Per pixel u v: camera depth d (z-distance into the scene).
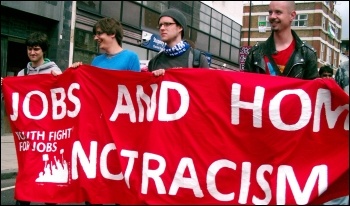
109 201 3.93
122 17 16.70
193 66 4.21
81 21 14.88
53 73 4.34
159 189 3.72
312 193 3.59
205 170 3.69
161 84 3.89
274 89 3.73
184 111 3.79
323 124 3.70
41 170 4.24
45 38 4.73
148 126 3.90
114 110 4.05
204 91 3.78
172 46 4.27
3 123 12.24
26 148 4.36
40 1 12.98
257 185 3.65
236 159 3.68
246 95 3.72
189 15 20.77
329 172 3.62
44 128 4.32
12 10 12.37
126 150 3.93
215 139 3.71
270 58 3.92
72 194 4.08
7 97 4.48
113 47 4.34
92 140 4.05
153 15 18.58
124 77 4.05
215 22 22.98
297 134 3.69
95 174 4.00
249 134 3.70
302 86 3.72
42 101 4.36
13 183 7.21
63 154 4.18
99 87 4.12
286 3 3.77
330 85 3.68
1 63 12.25
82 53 15.01
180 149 3.75
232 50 24.42
